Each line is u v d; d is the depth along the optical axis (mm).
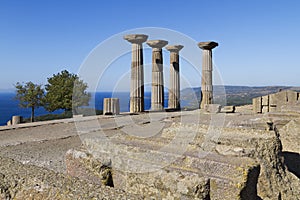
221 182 5711
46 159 11211
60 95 32625
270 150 8258
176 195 5781
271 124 10617
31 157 11516
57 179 5199
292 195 8039
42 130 17656
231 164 6062
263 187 7602
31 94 32219
